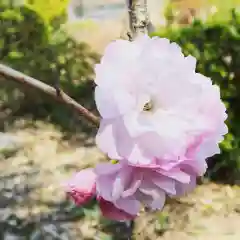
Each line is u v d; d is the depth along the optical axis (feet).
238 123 4.59
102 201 0.86
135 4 1.07
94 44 6.39
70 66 6.21
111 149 0.82
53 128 5.98
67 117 6.13
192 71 0.86
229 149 4.50
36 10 6.39
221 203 3.99
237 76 4.63
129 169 0.83
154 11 6.44
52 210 3.44
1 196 3.75
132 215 0.86
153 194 0.83
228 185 4.41
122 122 0.83
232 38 4.61
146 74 0.84
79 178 0.86
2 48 6.35
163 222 3.52
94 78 0.85
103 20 6.61
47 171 4.46
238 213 3.81
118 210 0.85
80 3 6.79
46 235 3.20
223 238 3.46
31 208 3.55
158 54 0.86
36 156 4.91
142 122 0.82
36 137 5.63
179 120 0.83
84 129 5.87
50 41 6.29
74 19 6.69
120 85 0.84
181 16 6.46
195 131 0.83
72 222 3.17
